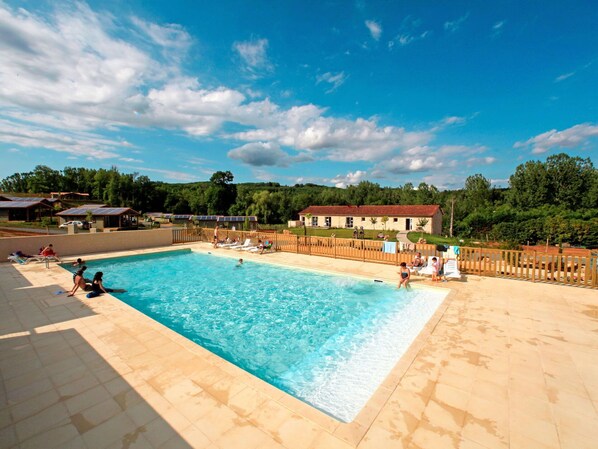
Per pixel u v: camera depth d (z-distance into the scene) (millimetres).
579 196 45531
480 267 11086
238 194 78312
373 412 3709
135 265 14547
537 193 47281
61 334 6031
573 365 4789
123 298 9852
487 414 3680
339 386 5129
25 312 7266
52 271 11680
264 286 11086
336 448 3131
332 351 6379
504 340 5707
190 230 20797
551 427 3459
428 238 31531
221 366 4781
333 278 11859
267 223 64500
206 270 13531
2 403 3893
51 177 93938
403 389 4195
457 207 44406
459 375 4539
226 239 19656
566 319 6715
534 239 26391
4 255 13492
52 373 4602
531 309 7395
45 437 3307
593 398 3975
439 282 10148
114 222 43156
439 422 3543
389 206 45688
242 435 3312
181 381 4371
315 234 38375
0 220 45500
